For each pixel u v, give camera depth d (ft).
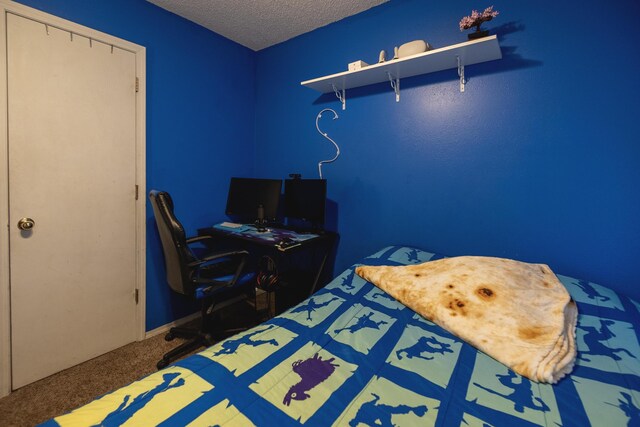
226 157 8.94
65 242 5.88
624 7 4.59
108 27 6.20
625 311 3.90
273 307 8.87
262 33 8.39
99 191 6.26
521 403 2.45
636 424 2.23
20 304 5.41
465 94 6.01
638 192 4.58
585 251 5.01
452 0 6.04
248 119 9.55
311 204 7.70
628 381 2.69
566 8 4.99
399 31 6.71
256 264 9.64
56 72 5.54
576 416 2.31
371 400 2.45
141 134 6.82
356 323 3.74
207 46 8.14
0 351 5.23
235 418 2.20
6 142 5.09
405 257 5.91
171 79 7.39
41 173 5.50
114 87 6.33
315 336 3.41
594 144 4.86
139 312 7.11
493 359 3.08
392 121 6.98
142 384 2.54
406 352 3.17
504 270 4.24
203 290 6.16
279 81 9.09
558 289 4.08
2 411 4.93
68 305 6.00
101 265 6.42
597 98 4.81
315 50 8.20
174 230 5.71
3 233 5.16
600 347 3.19
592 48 4.82
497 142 5.71
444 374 2.82
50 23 5.41
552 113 5.17
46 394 5.33
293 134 8.86
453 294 3.90
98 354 6.49
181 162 7.79
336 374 2.77
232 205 8.79
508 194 5.65
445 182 6.34
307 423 2.18
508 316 3.47
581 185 4.99
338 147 7.94
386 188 7.17
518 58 5.42
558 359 2.84
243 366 2.82
